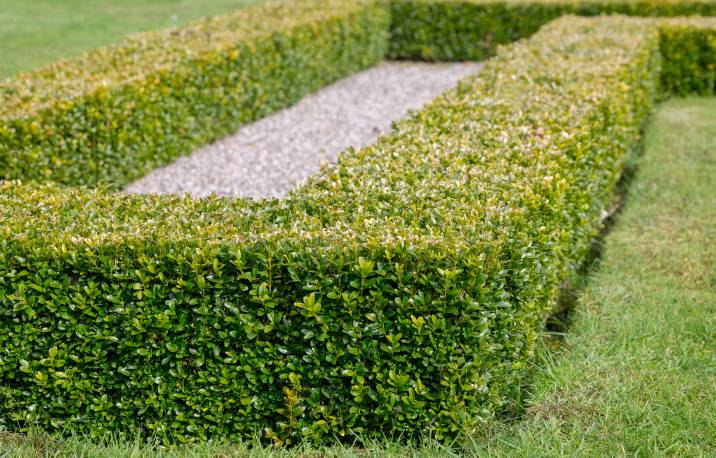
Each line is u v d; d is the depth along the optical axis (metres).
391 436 3.97
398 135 5.60
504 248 3.97
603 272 5.85
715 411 4.20
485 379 3.97
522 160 4.99
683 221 6.62
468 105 6.21
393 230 3.97
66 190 4.87
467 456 3.92
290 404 3.91
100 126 7.10
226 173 7.98
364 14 12.11
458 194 4.48
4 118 6.36
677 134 8.95
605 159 6.48
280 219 4.25
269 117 9.92
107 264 3.87
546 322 5.36
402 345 3.85
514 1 12.48
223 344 3.93
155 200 4.64
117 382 4.05
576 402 4.32
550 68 7.44
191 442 4.04
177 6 16.94
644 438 3.99
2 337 4.02
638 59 8.09
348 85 11.61
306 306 3.75
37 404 4.09
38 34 13.97
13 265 3.93
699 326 5.02
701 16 11.68
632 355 4.72
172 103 8.02
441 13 12.79
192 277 3.85
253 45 9.20
